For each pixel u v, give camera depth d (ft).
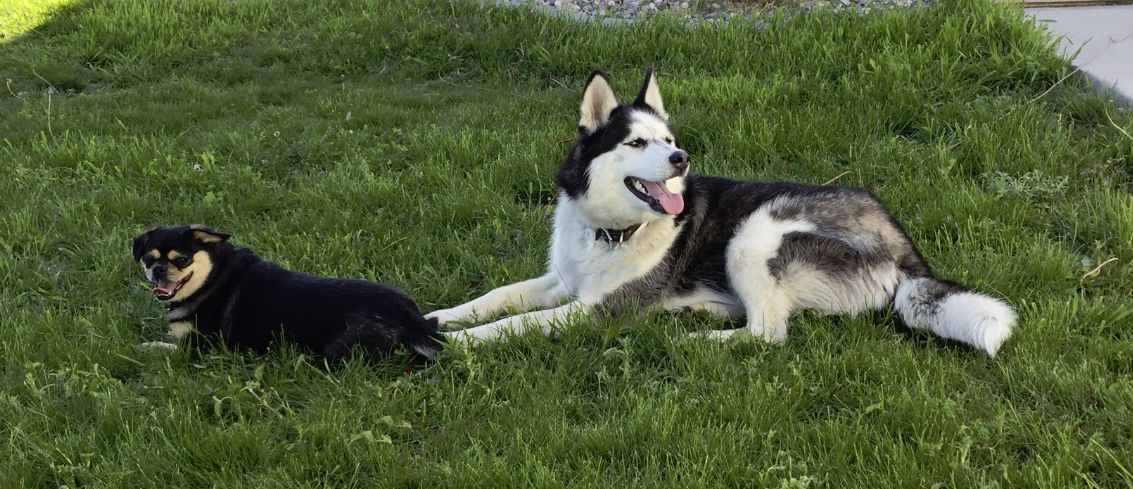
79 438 10.51
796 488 9.36
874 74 22.81
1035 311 13.16
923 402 10.74
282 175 20.99
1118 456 9.85
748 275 13.60
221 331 12.82
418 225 17.74
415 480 9.99
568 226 14.67
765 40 26.22
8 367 12.30
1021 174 18.30
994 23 23.84
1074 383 11.11
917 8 25.46
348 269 15.62
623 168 13.64
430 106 25.53
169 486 10.07
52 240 16.76
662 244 14.12
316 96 26.99
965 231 15.97
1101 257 14.92
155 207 18.53
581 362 12.30
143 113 25.25
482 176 19.71
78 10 34.78
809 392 11.42
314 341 12.54
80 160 21.13
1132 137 18.28
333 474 10.16
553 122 22.84
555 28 28.99
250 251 13.34
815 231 13.56
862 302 13.62
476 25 30.27
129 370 12.56
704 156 20.12
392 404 11.19
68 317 13.78
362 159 20.68
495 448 10.47
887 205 17.24
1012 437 10.42
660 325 13.28
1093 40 23.18
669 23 28.09
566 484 9.81
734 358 12.53
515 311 14.55
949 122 20.63
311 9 33.30
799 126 20.51
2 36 33.12
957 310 12.48
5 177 20.15
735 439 10.42
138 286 14.96
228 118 25.08
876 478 9.60
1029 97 21.49
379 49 30.12
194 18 33.40
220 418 11.12
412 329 12.42
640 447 10.42
